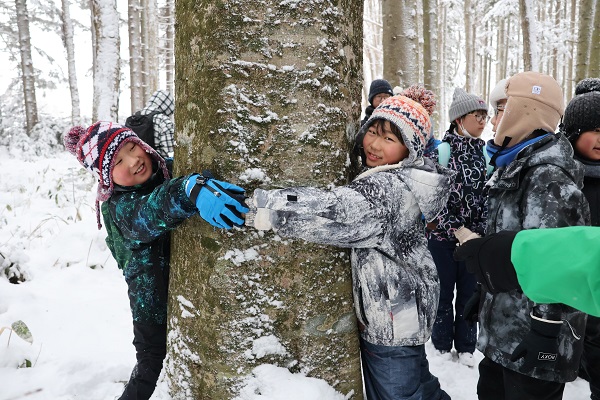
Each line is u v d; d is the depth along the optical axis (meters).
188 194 1.40
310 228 1.37
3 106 16.00
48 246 4.78
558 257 0.77
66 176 8.70
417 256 1.63
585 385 2.66
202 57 1.48
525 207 1.67
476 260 0.96
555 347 1.47
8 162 11.40
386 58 6.72
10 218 5.95
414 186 1.52
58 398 2.39
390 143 1.63
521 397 1.72
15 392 2.41
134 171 1.75
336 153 1.55
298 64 1.45
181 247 1.63
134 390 1.99
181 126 1.61
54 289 3.86
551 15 27.52
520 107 1.80
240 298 1.48
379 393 1.70
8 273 3.90
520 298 1.71
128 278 1.95
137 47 15.91
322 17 1.48
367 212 1.43
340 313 1.58
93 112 9.12
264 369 1.48
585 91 2.37
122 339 3.10
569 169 1.66
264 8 1.42
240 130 1.44
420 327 1.60
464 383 2.69
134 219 1.63
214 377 1.52
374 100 4.02
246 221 1.38
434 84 7.80
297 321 1.51
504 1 20.45
